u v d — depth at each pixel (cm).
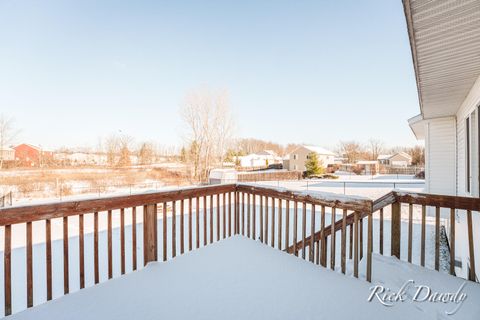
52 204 185
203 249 279
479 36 209
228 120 2616
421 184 1769
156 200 249
